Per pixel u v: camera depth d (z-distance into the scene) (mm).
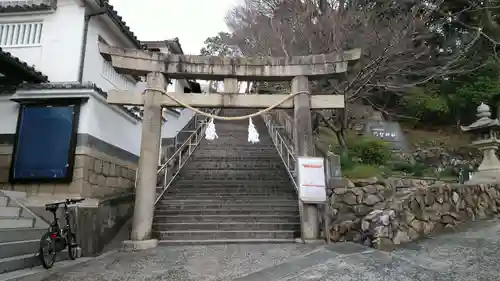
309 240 7051
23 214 6473
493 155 9758
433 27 16062
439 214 7105
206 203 9180
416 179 10172
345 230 6953
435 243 5996
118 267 5398
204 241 7309
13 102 8273
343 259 5316
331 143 13133
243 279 4602
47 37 9562
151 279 4715
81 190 7664
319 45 11766
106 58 8062
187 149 13094
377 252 5625
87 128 8031
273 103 8258
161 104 8039
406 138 16047
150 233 7293
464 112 16969
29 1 10273
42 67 9359
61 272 5121
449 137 16188
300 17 12453
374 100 18328
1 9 9586
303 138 7895
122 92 8016
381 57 11109
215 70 8234
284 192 10031
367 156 11898
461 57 15648
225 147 13953
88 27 9859
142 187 7414
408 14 12961
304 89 8195
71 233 6129
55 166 7785
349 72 11578
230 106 8227
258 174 11281
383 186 8539
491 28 16453
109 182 9156
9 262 4996
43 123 8055
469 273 4398
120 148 9938
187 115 18891
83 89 8070
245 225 8070
